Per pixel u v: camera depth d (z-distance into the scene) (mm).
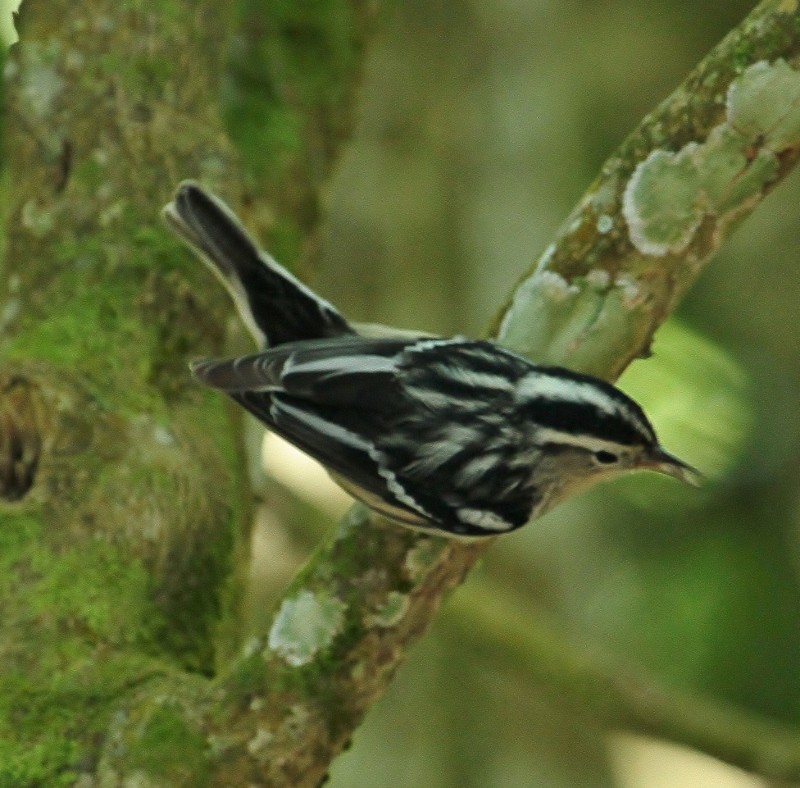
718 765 16375
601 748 16406
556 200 17094
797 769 12508
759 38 8133
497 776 16172
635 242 8453
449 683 16375
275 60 12180
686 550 16609
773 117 8164
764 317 16859
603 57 17469
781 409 16531
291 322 9742
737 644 16312
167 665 8812
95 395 9664
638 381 16062
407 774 16125
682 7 17453
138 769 8219
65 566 9070
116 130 10617
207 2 11148
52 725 8414
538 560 16531
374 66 17391
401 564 8539
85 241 10367
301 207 12055
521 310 8836
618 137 17438
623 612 16453
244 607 9922
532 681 13141
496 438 9133
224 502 9789
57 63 10688
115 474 9398
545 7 17516
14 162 10680
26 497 9320
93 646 8820
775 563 16453
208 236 9719
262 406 9336
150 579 9234
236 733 8328
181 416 9984
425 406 9172
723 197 8328
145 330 10164
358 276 17219
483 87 17422
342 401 9203
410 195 17250
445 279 17125
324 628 8453
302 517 14508
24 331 10117
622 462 9719
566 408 9031
